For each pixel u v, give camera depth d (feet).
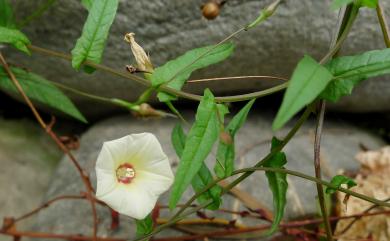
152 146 0.91
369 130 1.52
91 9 0.96
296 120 1.46
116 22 1.23
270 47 1.26
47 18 1.23
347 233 1.21
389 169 1.27
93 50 0.97
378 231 1.20
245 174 0.96
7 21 1.13
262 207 1.24
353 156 1.41
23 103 1.47
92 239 1.20
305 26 1.23
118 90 1.34
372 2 0.91
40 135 1.47
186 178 0.83
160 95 0.96
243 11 1.21
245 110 0.94
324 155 1.39
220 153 0.92
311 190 1.30
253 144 1.37
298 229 1.17
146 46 1.25
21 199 1.37
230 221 1.19
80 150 1.38
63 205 1.29
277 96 1.44
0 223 1.34
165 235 1.20
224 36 1.23
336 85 0.89
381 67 0.88
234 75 1.31
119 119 1.43
